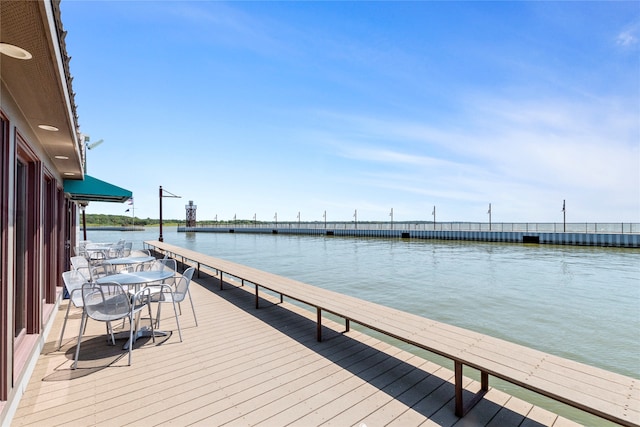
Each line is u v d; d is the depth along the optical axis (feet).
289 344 11.88
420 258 57.88
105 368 9.73
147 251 32.40
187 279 13.70
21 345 9.55
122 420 7.06
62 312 15.71
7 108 7.50
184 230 204.95
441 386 8.73
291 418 7.19
